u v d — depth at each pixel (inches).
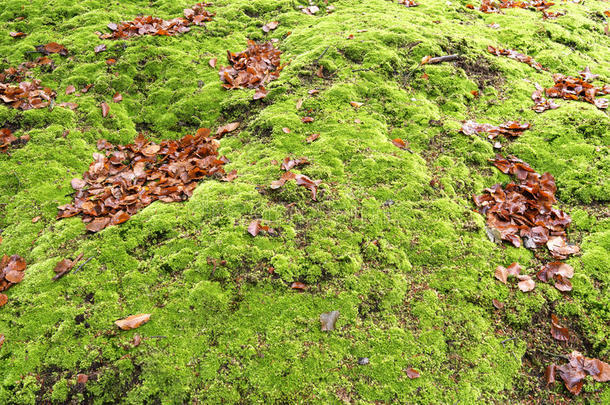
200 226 65.8
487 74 83.0
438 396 57.1
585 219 66.3
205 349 58.9
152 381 57.5
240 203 67.1
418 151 73.0
